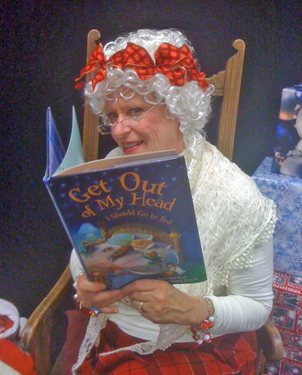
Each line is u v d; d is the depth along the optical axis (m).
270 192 0.89
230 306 0.65
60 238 1.25
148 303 0.59
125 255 0.53
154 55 0.60
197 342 0.65
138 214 0.48
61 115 1.12
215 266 0.68
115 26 1.00
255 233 0.66
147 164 0.43
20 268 1.31
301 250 0.90
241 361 0.71
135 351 0.70
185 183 0.45
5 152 1.17
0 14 1.02
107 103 0.64
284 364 0.93
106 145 1.06
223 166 0.69
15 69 1.08
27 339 0.67
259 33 0.95
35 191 1.21
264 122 1.04
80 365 0.72
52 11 1.01
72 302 1.19
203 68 1.00
